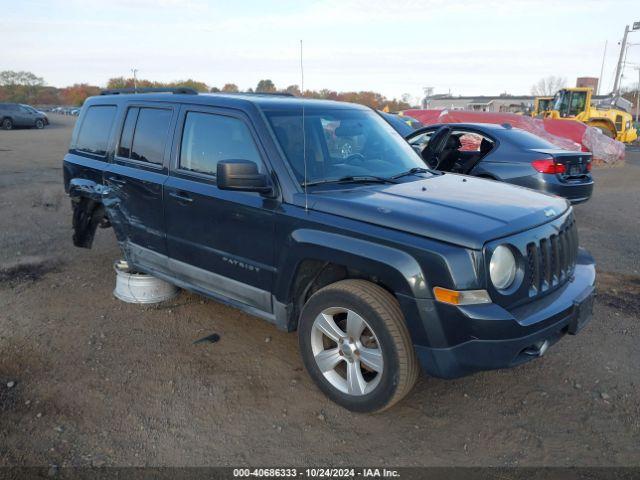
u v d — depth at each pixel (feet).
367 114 14.99
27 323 14.96
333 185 11.91
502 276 9.82
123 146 15.85
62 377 12.28
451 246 9.49
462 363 9.58
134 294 16.24
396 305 10.25
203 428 10.61
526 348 10.23
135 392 11.76
